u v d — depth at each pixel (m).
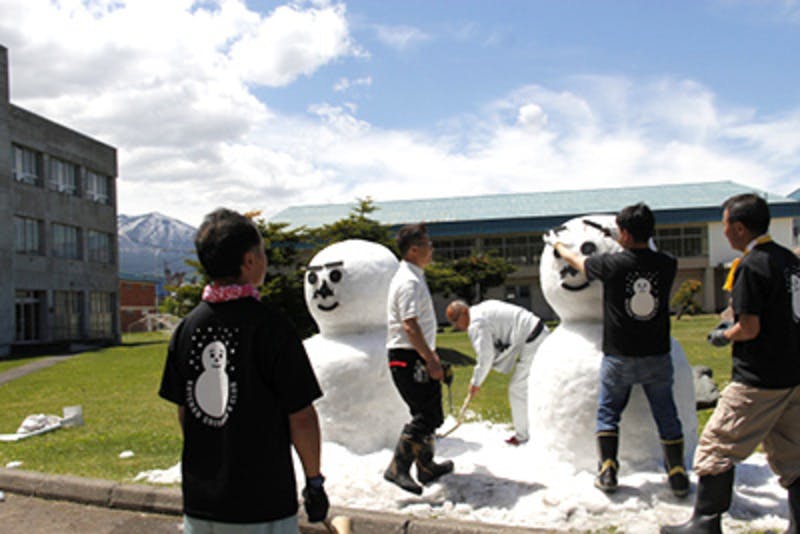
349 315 5.74
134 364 18.50
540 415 4.90
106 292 36.22
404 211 46.62
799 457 3.56
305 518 4.36
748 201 3.59
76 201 33.09
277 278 20.22
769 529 3.77
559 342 4.90
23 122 29.05
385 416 5.52
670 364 4.18
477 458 5.21
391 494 4.55
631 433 4.52
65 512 4.94
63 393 11.96
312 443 2.45
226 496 2.33
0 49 27.27
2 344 26.70
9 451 6.71
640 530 3.82
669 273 4.13
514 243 42.22
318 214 46.00
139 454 6.43
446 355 15.91
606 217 5.07
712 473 3.57
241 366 2.38
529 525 4.01
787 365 3.45
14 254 27.98
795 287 3.47
